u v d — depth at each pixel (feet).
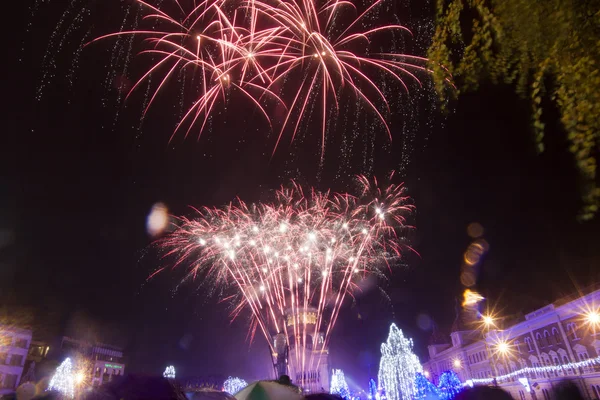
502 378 142.20
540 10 17.80
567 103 17.89
